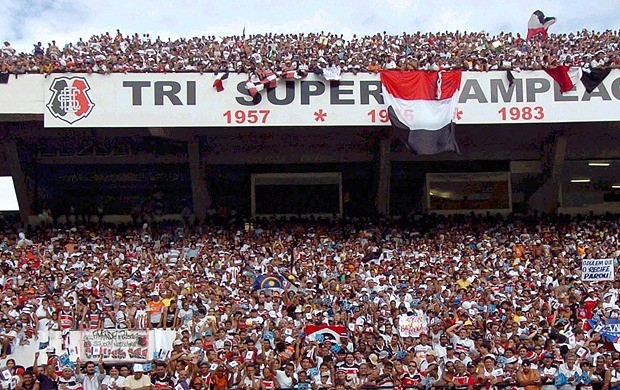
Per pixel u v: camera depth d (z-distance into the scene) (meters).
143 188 39.75
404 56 33.09
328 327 21.44
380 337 20.66
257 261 29.61
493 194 39.69
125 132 34.56
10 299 24.27
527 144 37.31
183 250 31.42
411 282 25.89
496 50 33.72
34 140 35.75
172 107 30.45
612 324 21.50
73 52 33.06
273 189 39.91
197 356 19.56
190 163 36.03
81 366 20.05
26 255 30.36
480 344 19.59
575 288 24.94
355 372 18.70
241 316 22.44
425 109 30.42
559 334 20.97
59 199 39.62
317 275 27.92
